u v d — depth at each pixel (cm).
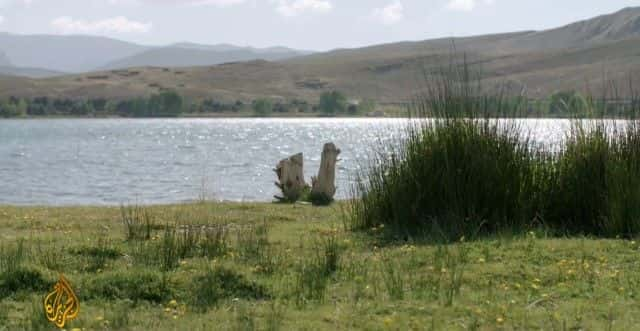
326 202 2289
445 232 1390
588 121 1537
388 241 1387
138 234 1472
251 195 3759
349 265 1156
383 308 923
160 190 4091
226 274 1031
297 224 1716
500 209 1435
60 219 1886
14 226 1745
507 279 1067
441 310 912
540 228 1405
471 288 1027
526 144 1494
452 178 1437
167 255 1173
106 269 1118
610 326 840
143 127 16288
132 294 978
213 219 1722
